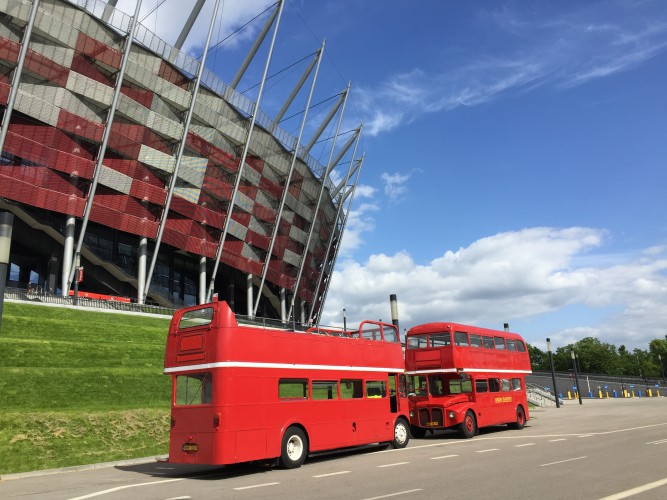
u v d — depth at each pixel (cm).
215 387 1304
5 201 4753
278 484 1110
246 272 7106
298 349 1523
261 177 7100
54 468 1545
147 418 2141
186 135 5781
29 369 2409
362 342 1791
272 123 7019
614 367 13925
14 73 4516
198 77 5734
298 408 1477
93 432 1891
